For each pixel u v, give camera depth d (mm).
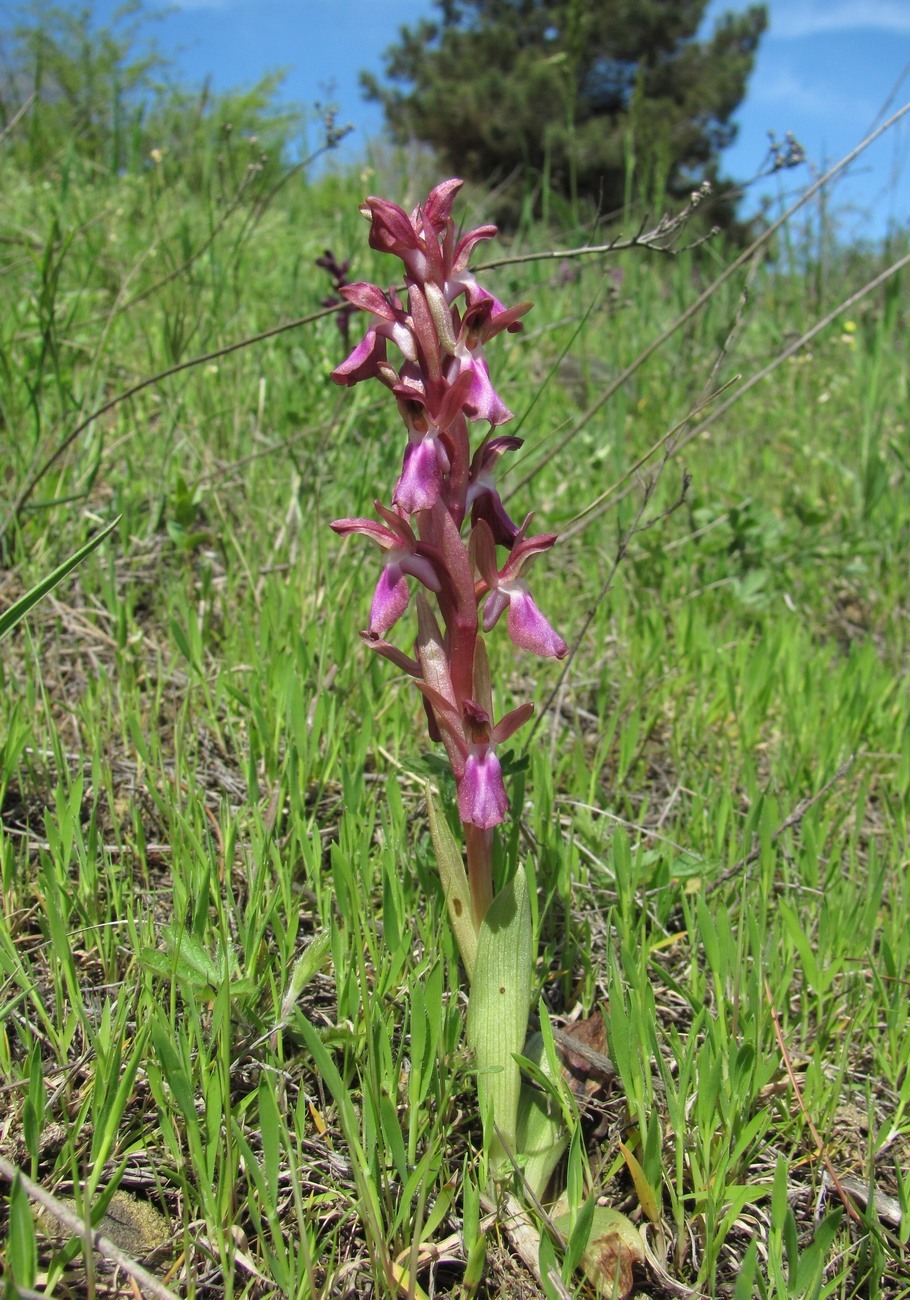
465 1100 272
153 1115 255
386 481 523
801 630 490
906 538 608
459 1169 259
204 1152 234
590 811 364
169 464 512
